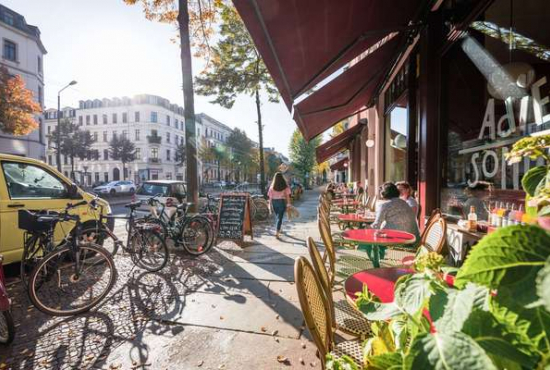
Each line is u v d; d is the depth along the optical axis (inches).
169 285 166.1
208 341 110.4
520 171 121.0
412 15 191.2
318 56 174.4
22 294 154.9
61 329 119.6
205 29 345.1
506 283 18.4
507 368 19.6
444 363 18.9
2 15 1019.9
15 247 167.2
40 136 1203.2
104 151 2190.0
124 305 140.5
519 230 18.2
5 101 619.8
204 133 2691.9
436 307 23.7
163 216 249.3
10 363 98.7
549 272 16.5
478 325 21.0
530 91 125.0
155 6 315.9
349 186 799.7
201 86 586.6
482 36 147.2
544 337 18.9
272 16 122.0
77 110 2236.7
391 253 167.2
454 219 163.5
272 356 101.2
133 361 99.3
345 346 72.5
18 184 175.5
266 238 295.1
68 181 205.6
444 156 179.5
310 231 332.5
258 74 580.1
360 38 179.2
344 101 314.8
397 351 27.4
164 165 2226.9
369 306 34.0
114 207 669.3
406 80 255.8
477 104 151.3
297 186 896.3
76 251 147.5
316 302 63.9
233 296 150.6
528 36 133.3
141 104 2130.9
